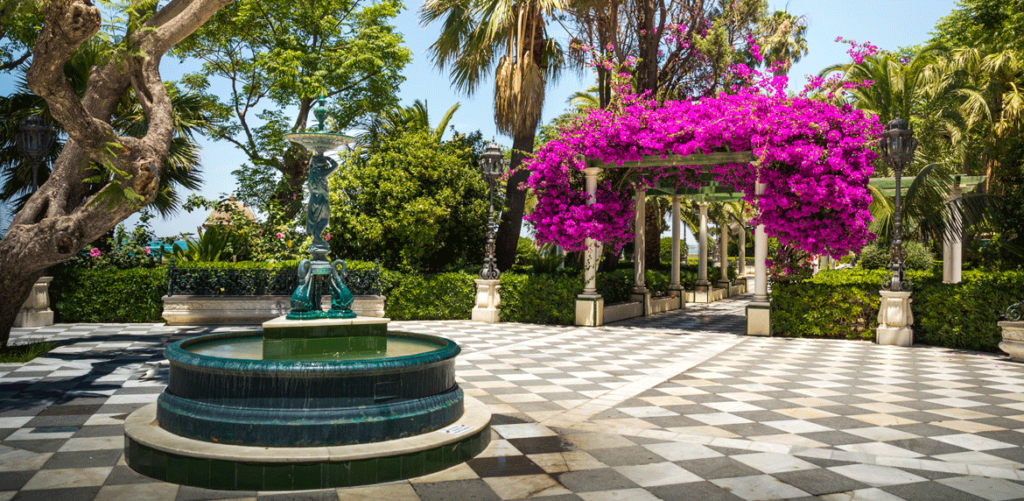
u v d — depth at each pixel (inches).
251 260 590.6
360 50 794.8
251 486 138.2
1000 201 486.6
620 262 1002.7
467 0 621.9
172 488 139.2
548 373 300.8
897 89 695.7
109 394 238.2
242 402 150.6
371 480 144.7
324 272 216.2
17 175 513.3
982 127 772.0
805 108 443.5
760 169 451.2
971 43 880.3
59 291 480.1
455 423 174.1
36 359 313.1
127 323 487.8
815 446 179.8
